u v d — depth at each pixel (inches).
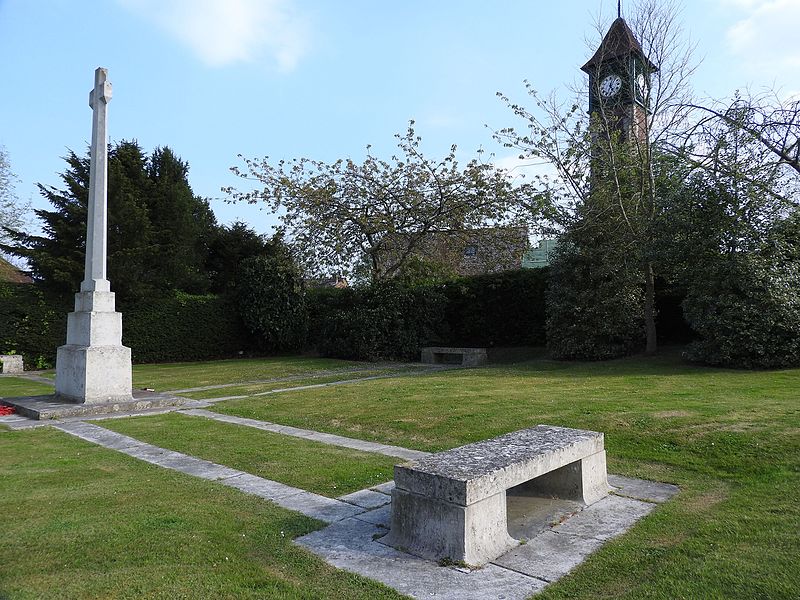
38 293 867.4
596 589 139.3
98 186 457.7
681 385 438.6
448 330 936.9
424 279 958.4
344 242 915.4
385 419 360.2
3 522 178.7
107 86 462.9
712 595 129.9
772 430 267.4
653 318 712.4
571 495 205.2
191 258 1077.8
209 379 673.6
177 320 973.2
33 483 229.9
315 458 276.5
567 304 702.5
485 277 938.1
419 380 560.7
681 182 615.8
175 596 131.3
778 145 531.8
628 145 728.3
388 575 147.9
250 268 1021.8
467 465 170.1
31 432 352.2
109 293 450.6
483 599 134.9
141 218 946.1
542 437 209.5
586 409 344.2
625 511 195.0
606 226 699.4
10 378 716.0
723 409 319.6
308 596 135.7
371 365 823.7
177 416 405.1
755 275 537.3
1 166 1179.9
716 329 560.4
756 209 556.1
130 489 219.9
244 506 202.1
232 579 141.4
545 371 607.2
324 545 168.2
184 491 218.5
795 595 127.0
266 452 289.4
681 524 180.1
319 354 986.1
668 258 598.9
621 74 750.5
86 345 441.1
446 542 157.8
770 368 535.8
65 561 148.6
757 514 181.6
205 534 169.6
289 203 900.6
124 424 374.3
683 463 248.8
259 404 442.9
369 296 911.7
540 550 163.6
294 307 1008.2
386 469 255.1
